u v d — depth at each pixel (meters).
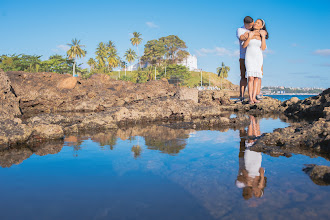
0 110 12.87
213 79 137.50
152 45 123.75
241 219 1.79
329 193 2.26
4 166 3.40
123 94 25.14
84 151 4.33
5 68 61.84
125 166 3.28
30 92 19.39
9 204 2.12
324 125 4.73
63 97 20.75
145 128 7.58
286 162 3.42
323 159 3.58
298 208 1.95
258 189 2.38
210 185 2.52
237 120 8.64
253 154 3.94
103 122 7.86
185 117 10.71
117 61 100.19
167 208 1.99
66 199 2.21
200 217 1.82
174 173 2.94
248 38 11.88
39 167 3.32
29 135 5.41
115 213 1.91
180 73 100.44
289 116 11.77
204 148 4.45
